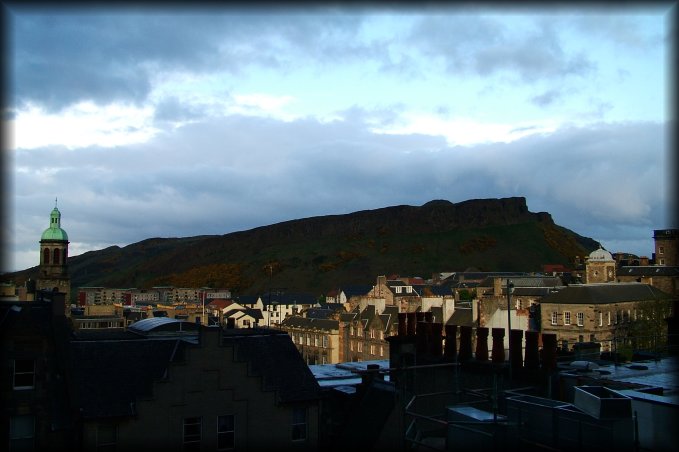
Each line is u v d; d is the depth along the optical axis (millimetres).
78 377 33094
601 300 106000
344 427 33781
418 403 31188
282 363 37719
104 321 131750
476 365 27938
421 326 32188
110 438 31703
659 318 101500
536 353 25344
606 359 35250
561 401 23000
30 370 32156
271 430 34625
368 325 126938
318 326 142500
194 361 33312
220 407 33656
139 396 32344
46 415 31703
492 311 113312
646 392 23469
